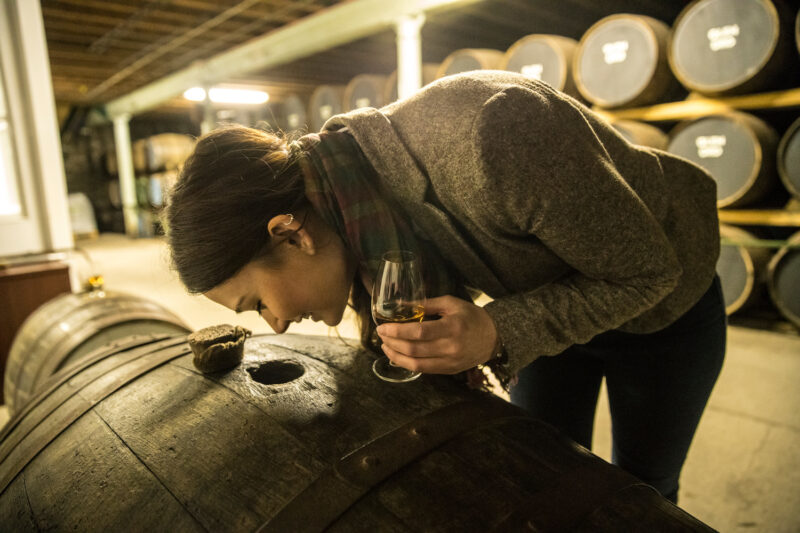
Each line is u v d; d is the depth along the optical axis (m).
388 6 4.63
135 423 0.91
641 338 1.15
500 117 0.75
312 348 1.14
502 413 0.89
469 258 0.95
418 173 0.86
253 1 4.96
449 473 0.73
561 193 0.76
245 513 0.69
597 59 4.19
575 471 0.77
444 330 0.78
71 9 5.11
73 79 8.53
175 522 0.70
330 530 0.65
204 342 1.01
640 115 4.15
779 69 3.50
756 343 3.51
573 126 0.79
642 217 0.81
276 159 0.86
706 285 1.07
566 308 0.84
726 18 3.56
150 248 8.84
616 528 0.68
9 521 0.84
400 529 0.65
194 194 0.81
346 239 0.90
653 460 1.24
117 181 11.83
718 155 3.82
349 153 0.90
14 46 3.12
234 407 0.89
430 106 0.85
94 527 0.74
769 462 2.15
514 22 5.65
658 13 5.52
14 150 3.20
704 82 3.73
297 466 0.75
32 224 3.30
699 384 1.18
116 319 1.91
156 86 8.94
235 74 6.87
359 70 8.40
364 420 0.84
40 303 3.00
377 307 0.87
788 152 3.57
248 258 0.82
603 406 2.72
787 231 4.15
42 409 1.11
